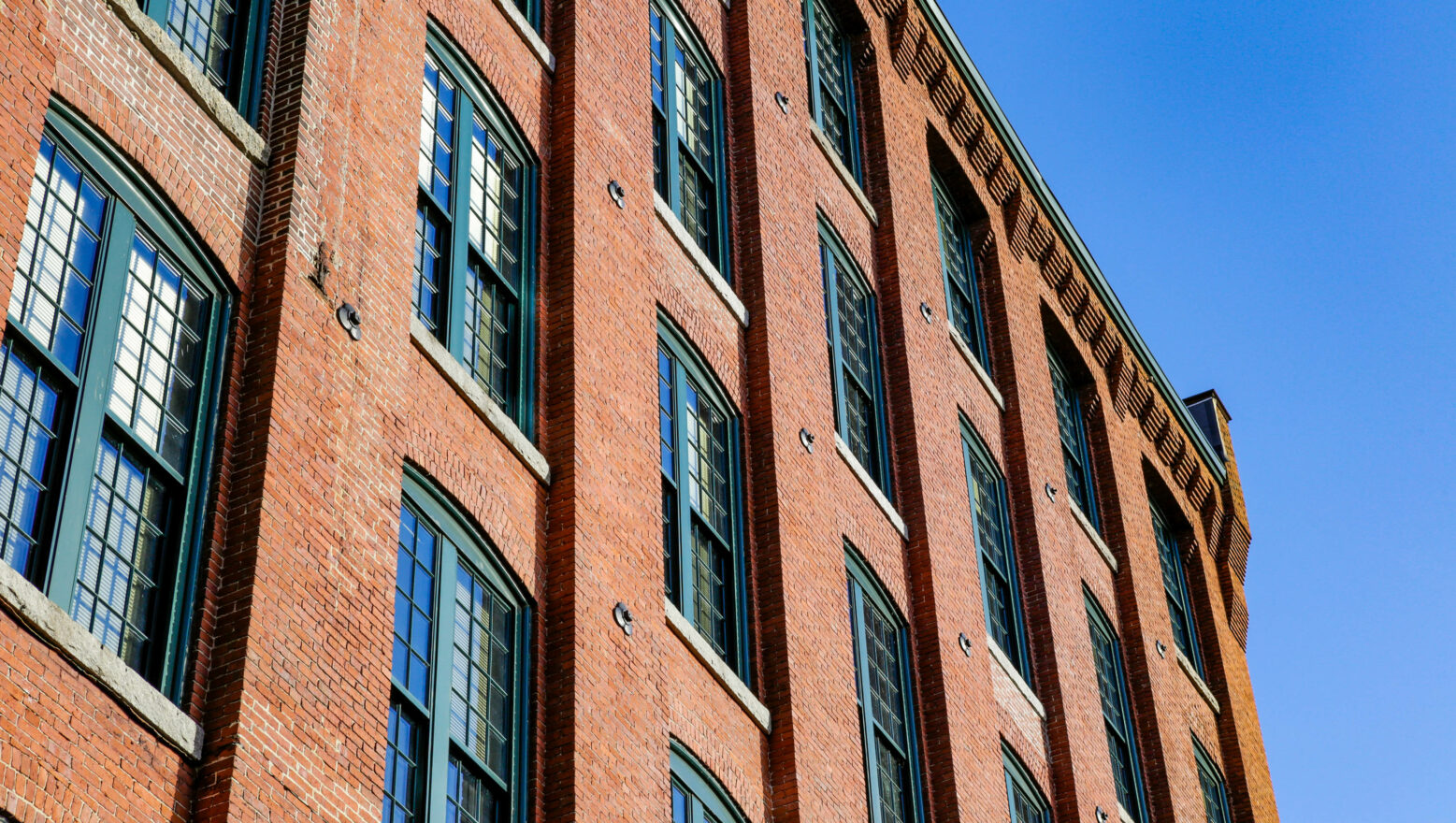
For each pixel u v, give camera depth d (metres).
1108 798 26.48
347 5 15.77
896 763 21.58
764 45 24.66
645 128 20.36
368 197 15.09
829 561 20.69
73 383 11.91
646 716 16.08
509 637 15.37
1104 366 34.44
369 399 14.26
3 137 11.54
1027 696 25.61
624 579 16.56
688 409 19.66
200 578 12.22
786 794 17.98
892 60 29.55
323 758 12.34
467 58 17.78
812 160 25.14
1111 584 31.25
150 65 13.37
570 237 17.94
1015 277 31.53
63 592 11.27
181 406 12.80
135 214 12.88
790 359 21.73
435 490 14.90
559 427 16.75
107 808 10.80
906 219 27.53
